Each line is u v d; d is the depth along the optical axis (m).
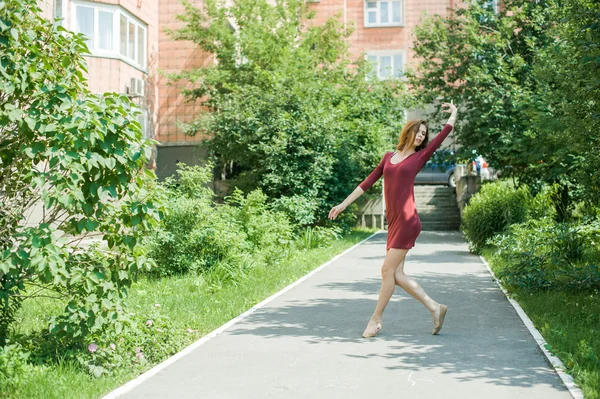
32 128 4.93
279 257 13.24
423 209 28.02
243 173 20.86
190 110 24.50
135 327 5.45
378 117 25.06
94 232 5.54
